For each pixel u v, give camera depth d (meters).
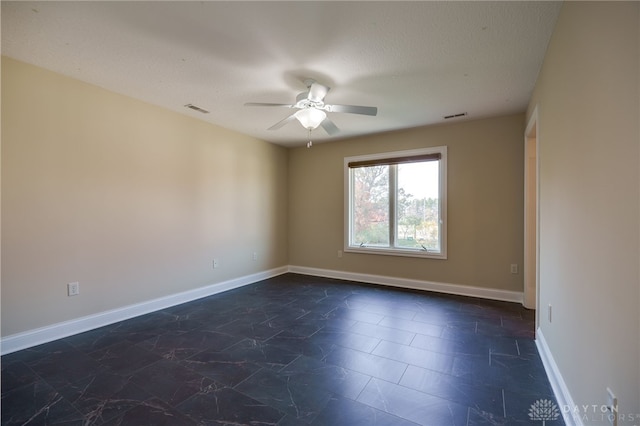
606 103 1.19
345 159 5.12
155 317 3.32
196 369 2.23
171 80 2.88
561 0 1.77
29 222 2.59
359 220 5.09
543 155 2.46
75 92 2.86
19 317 2.54
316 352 2.50
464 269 4.17
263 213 5.17
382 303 3.80
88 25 2.04
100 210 3.06
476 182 4.08
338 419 1.69
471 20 1.96
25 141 2.56
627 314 1.03
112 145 3.15
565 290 1.79
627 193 1.02
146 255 3.46
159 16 1.95
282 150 5.61
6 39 2.21
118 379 2.10
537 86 2.73
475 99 3.32
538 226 2.63
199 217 4.07
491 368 2.24
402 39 2.18
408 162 4.53
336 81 2.86
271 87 3.02
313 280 5.07
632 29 0.97
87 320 2.95
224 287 4.43
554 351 2.05
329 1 1.79
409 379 2.10
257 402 1.85
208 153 4.19
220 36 2.17
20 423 1.66
